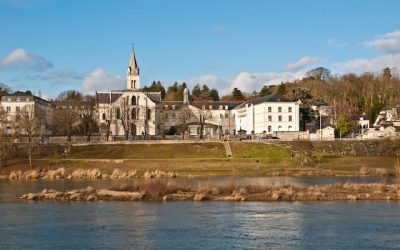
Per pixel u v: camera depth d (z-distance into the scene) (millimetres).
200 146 166375
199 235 55438
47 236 55375
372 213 67438
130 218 64938
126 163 141000
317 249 49688
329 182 103438
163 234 56031
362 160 145875
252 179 111812
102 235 55656
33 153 156125
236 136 196750
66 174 122250
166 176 119562
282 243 51938
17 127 163625
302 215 66375
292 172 125750
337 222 61688
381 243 51781
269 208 72062
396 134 171500
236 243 52000
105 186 97312
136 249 50000
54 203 77812
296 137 189500
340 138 176875
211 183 98812
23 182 110938
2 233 56844
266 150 159875
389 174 122312
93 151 162875
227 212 68875
